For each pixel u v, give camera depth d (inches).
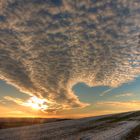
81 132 1326.3
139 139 1051.3
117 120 2356.1
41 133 1283.2
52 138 1083.3
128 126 1688.0
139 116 2783.0
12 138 1099.9
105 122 2135.8
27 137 1123.3
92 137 1117.7
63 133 1274.6
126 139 1056.8
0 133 1300.4
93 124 1937.7
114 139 1060.5
